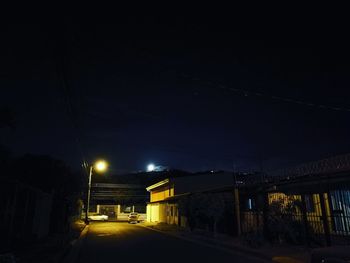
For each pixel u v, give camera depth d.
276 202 15.84
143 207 61.41
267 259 11.68
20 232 13.45
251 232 17.19
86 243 17.50
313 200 16.55
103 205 59.81
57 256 11.15
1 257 7.35
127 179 69.38
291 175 15.64
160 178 64.50
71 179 26.67
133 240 19.19
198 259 11.62
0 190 11.80
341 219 14.54
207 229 24.31
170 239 19.83
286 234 15.15
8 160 13.46
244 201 20.80
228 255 12.68
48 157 22.95
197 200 22.11
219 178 36.44
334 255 4.48
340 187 15.01
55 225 21.84
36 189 15.01
